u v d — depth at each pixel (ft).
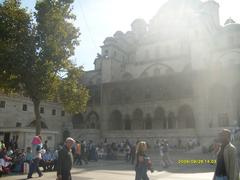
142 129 209.97
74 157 99.50
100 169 84.17
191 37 213.66
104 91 223.10
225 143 27.96
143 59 252.83
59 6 89.25
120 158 135.13
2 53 79.15
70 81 97.09
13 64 80.59
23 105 187.62
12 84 84.94
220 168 27.55
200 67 203.62
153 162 114.11
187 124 198.39
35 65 82.79
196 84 187.42
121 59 255.29
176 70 223.51
